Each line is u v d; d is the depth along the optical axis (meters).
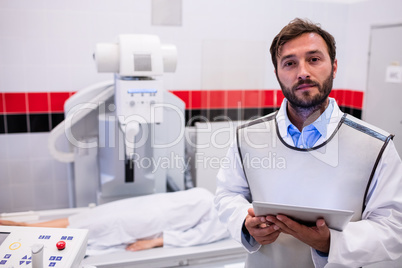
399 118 2.59
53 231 1.13
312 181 1.20
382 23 2.73
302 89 1.11
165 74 2.95
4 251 1.04
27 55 2.71
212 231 1.90
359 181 1.15
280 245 1.26
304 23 1.12
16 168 2.86
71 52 2.79
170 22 2.90
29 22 2.67
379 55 2.78
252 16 3.02
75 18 2.75
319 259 1.12
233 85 3.08
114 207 2.03
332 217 0.98
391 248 1.09
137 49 1.73
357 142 1.16
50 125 2.86
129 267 1.68
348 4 3.09
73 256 1.03
